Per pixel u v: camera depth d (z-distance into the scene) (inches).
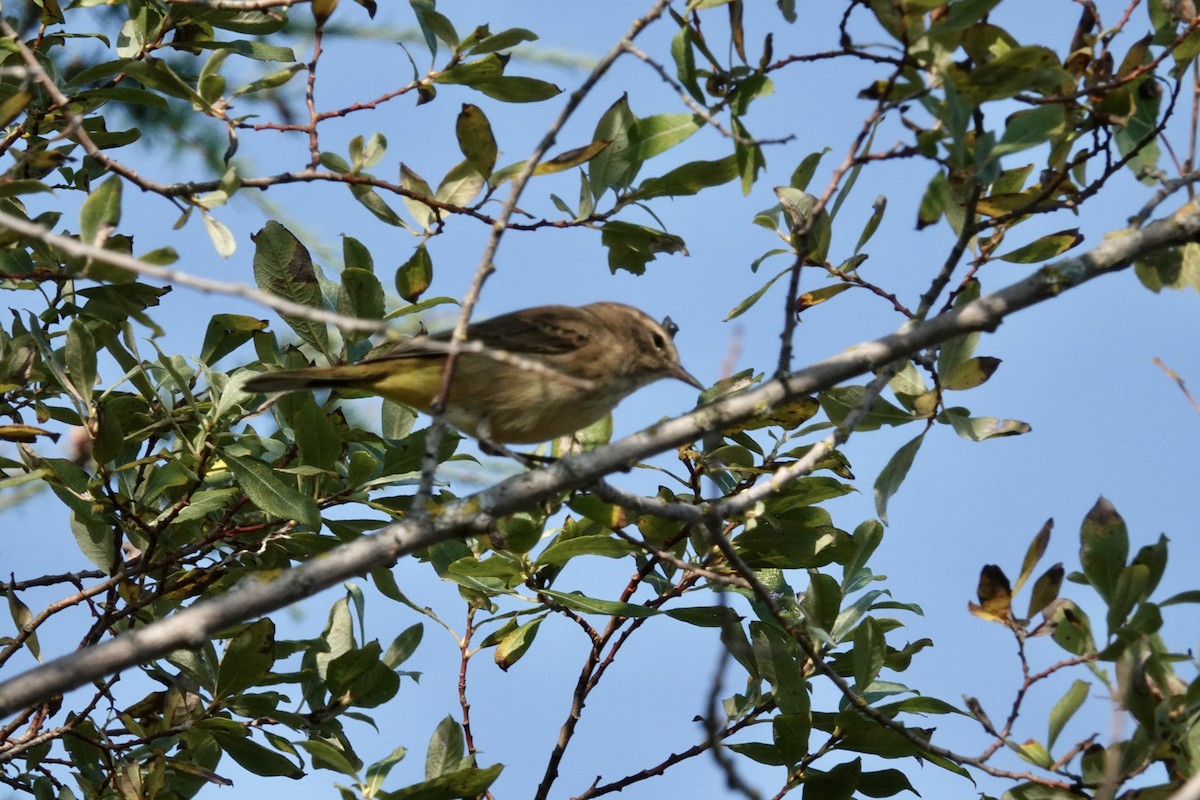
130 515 446.9
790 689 425.4
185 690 449.7
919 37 354.3
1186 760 354.3
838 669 455.5
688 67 402.9
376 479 467.2
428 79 446.9
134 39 500.1
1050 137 347.6
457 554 475.5
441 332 448.8
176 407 490.0
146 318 357.7
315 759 395.5
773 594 462.6
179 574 473.1
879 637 422.0
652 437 357.7
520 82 447.8
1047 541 385.7
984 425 418.6
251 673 426.6
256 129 417.1
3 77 471.2
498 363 441.1
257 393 477.1
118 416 478.6
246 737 430.0
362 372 438.0
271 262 479.8
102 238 352.8
